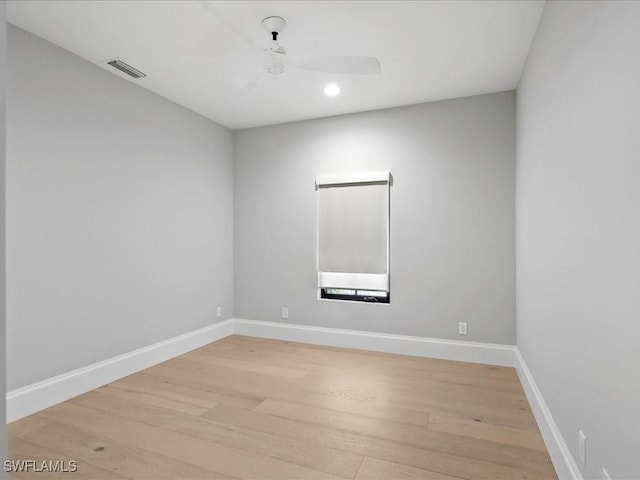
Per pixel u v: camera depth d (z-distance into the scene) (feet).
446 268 11.68
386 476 5.86
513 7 7.02
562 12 5.70
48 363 8.26
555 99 6.14
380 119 12.54
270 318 14.17
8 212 7.56
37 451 6.52
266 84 10.53
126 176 10.19
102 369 9.45
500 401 8.54
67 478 5.77
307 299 13.58
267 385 9.53
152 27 7.77
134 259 10.43
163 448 6.63
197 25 7.70
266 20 7.40
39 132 8.09
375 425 7.46
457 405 8.35
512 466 6.10
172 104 11.80
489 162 11.20
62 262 8.55
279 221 14.03
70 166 8.73
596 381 4.43
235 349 12.64
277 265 14.06
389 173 12.38
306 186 13.61
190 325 12.56
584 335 4.83
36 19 7.47
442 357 11.65
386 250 12.36
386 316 12.44
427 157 11.91
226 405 8.36
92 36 8.09
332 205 13.08
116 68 9.55
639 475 3.39
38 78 8.07
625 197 3.64
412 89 10.90
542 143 7.11
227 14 7.30
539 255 7.44
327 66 8.55
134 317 10.44
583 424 4.88
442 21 7.51
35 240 8.01
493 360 11.09
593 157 4.46
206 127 13.33
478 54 8.84
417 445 6.73
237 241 14.69
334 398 8.73
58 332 8.46
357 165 12.84
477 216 11.32
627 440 3.64
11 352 7.58
